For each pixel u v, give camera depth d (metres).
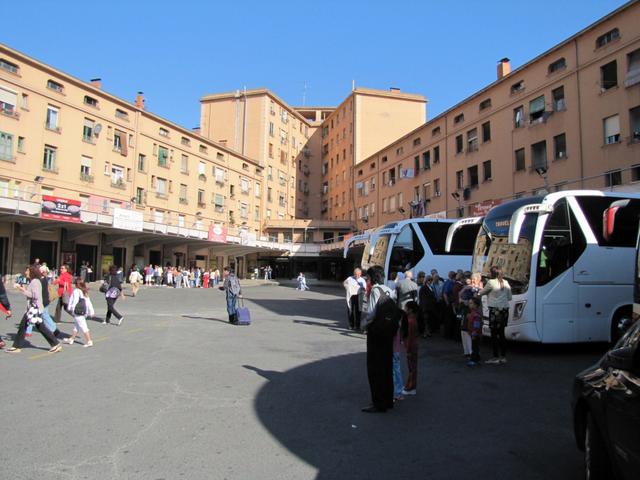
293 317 18.62
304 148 76.38
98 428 5.27
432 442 5.03
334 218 69.38
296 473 4.19
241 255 60.09
